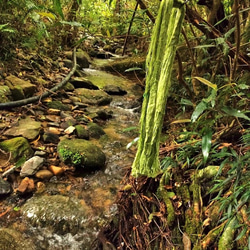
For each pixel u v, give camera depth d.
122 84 3.86
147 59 0.66
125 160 2.13
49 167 1.88
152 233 1.30
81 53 4.41
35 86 2.66
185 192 1.34
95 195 1.75
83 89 3.28
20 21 2.90
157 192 1.39
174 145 1.55
